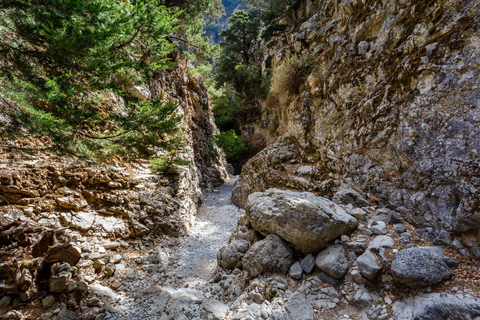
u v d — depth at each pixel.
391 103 5.07
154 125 4.52
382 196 4.96
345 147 6.61
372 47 7.04
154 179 8.38
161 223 7.40
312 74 10.03
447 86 3.84
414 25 5.28
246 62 30.66
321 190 7.27
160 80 12.55
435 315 2.58
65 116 3.84
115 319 3.90
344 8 8.96
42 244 3.95
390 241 3.80
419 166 4.07
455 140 3.54
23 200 4.85
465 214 3.14
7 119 3.53
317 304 3.37
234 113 27.17
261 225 4.74
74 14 3.42
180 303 4.11
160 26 6.41
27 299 3.60
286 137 11.18
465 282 2.86
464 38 3.83
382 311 3.02
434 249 3.30
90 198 6.15
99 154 4.59
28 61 3.57
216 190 17.50
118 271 5.22
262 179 10.72
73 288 4.05
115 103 7.93
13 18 3.22
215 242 7.98
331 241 4.15
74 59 3.59
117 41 4.73
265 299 3.75
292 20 18.81
